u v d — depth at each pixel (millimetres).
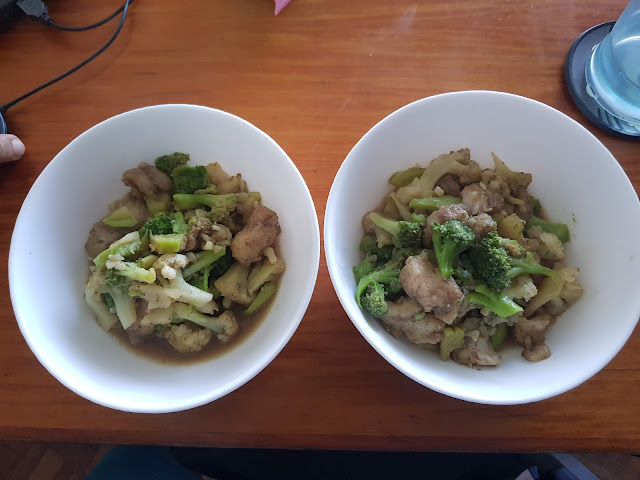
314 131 379
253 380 333
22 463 512
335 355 336
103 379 298
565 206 345
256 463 445
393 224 326
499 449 325
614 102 370
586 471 419
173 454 452
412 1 402
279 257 344
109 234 340
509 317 322
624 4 402
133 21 403
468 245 312
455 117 332
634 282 292
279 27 399
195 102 386
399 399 329
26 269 301
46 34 404
